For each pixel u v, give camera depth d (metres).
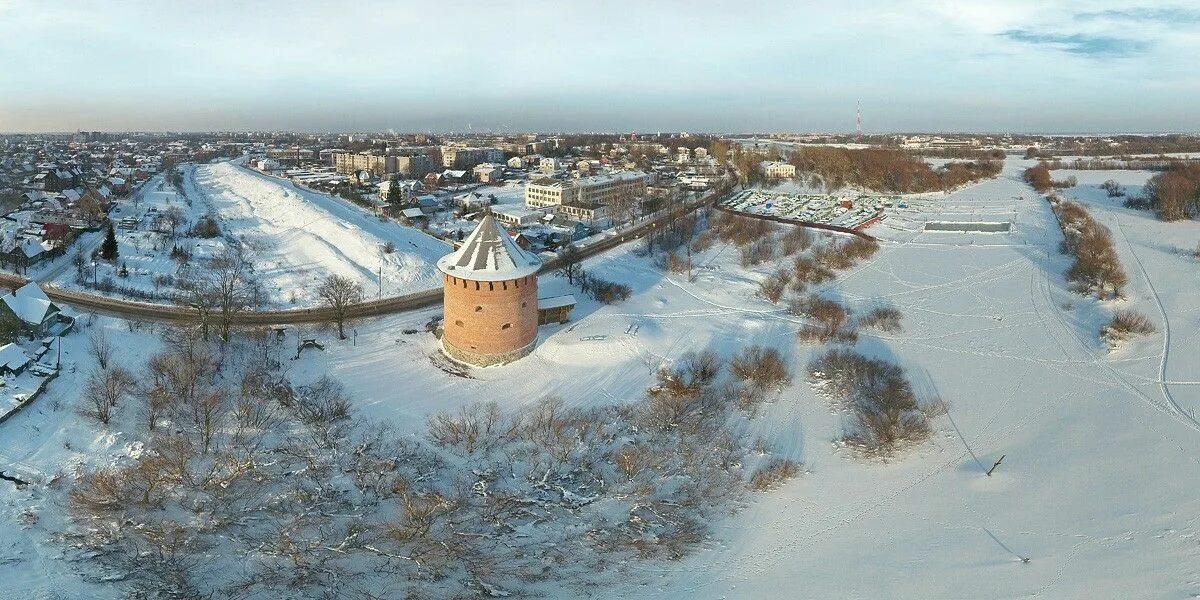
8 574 41.56
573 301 89.75
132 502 48.88
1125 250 124.88
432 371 76.56
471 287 76.00
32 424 58.47
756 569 45.06
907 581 43.03
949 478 55.66
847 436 62.03
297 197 185.38
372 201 196.50
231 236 148.88
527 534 48.25
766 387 70.88
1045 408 67.50
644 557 46.12
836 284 110.88
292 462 55.41
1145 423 63.31
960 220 164.25
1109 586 41.66
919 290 107.81
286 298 100.75
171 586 41.47
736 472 56.53
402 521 48.97
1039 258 124.69
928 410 66.62
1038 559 44.72
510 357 78.69
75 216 153.00
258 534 46.78
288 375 72.88
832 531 49.09
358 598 41.16
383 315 94.06
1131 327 84.50
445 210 189.12
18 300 75.56
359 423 63.16
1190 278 104.38
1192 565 42.84
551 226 164.75
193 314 89.81
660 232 146.12
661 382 71.81
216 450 56.00
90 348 74.62
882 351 82.44
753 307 98.06
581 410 66.50
